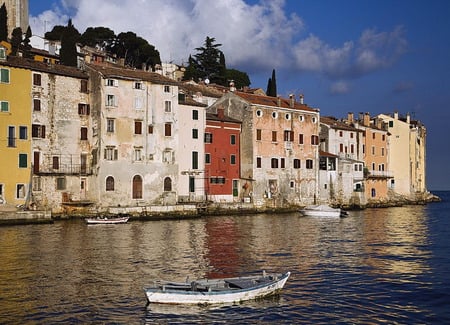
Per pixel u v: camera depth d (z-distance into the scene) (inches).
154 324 790.5
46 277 1087.6
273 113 3132.4
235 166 3031.5
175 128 2682.1
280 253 1443.2
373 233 1988.2
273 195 3095.5
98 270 1168.2
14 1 4293.8
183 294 871.1
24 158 2288.4
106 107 2474.2
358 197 3627.0
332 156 3481.8
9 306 872.9
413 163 4495.6
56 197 2372.0
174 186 2674.7
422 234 1967.3
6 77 2261.3
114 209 2368.4
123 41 4478.3
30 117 2316.7
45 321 797.2
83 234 1817.2
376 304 903.7
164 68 4443.9
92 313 837.2
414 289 1007.6
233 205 2839.6
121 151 2512.3
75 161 2456.9
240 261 1310.3
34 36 3715.6
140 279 1080.8
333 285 1035.9
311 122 3348.9
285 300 919.0
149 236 1791.3
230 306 879.1
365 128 4010.8
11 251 1412.4
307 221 2498.8
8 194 2235.5
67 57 3198.8
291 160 3211.1
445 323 807.1
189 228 2080.5
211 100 3383.4
